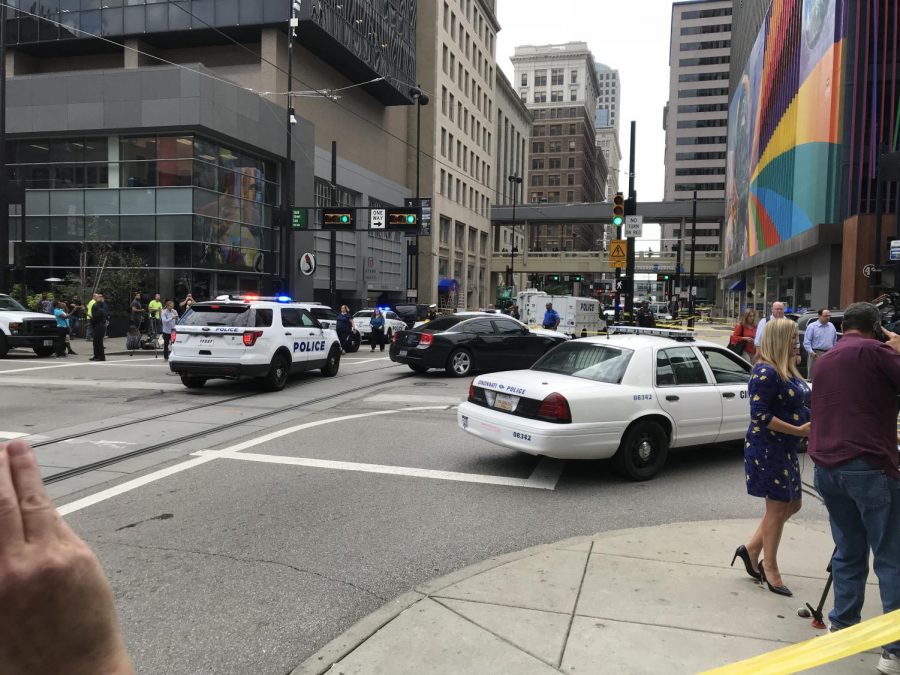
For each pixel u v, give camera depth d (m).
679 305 66.38
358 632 3.59
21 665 0.88
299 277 35.75
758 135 44.47
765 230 41.62
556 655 3.35
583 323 31.33
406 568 4.64
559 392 6.66
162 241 28.25
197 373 12.65
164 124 27.30
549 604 3.91
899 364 3.24
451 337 15.79
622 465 6.87
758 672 2.08
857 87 27.22
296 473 7.09
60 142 29.17
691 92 145.00
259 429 9.42
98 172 28.86
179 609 3.99
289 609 4.01
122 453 7.86
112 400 11.78
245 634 3.71
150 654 3.49
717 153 143.62
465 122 68.06
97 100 27.86
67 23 34.75
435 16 58.25
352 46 39.81
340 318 23.25
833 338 13.77
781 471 4.02
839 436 3.33
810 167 30.72
